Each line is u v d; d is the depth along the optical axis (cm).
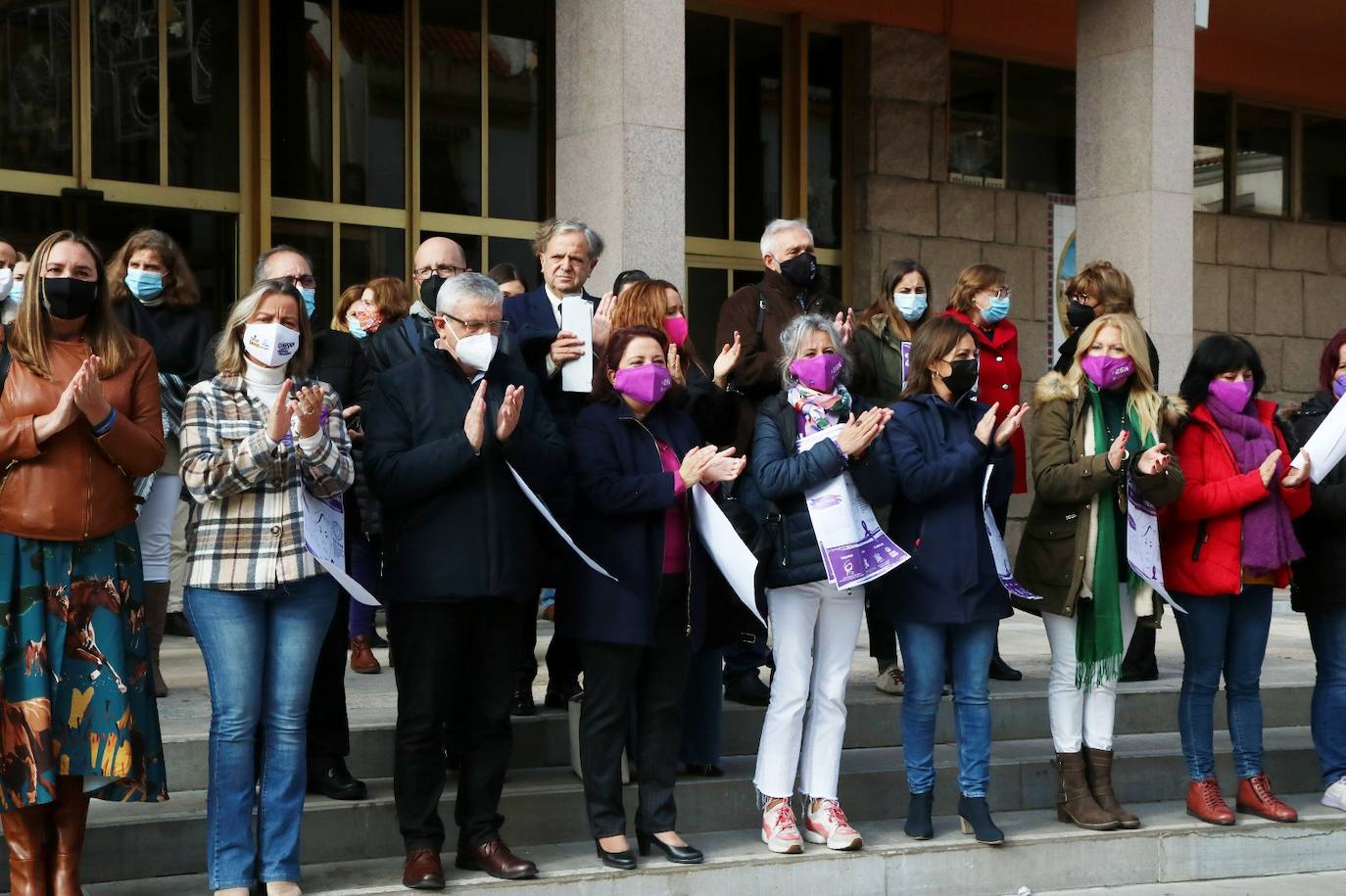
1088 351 561
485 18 1023
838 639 527
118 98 886
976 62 1197
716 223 1099
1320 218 1398
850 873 512
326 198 960
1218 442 579
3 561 414
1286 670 761
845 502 509
